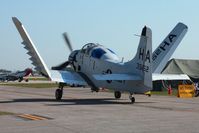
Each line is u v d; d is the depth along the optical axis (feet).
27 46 68.44
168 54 78.07
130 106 63.26
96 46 81.05
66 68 88.69
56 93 78.59
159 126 38.45
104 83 75.31
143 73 67.26
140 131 35.19
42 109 55.88
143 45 67.82
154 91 138.31
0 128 36.19
